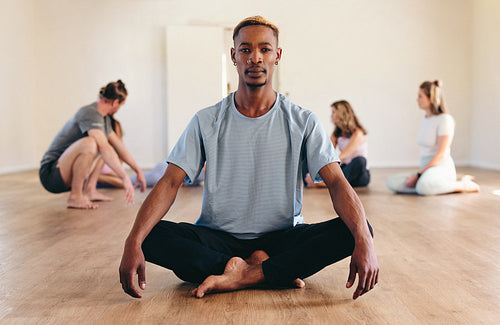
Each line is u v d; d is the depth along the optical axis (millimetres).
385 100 8164
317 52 8133
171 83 7906
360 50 8133
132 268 1395
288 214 1653
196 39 7898
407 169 7441
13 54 7402
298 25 8125
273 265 1548
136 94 8141
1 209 3609
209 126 1646
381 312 1409
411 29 8117
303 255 1524
